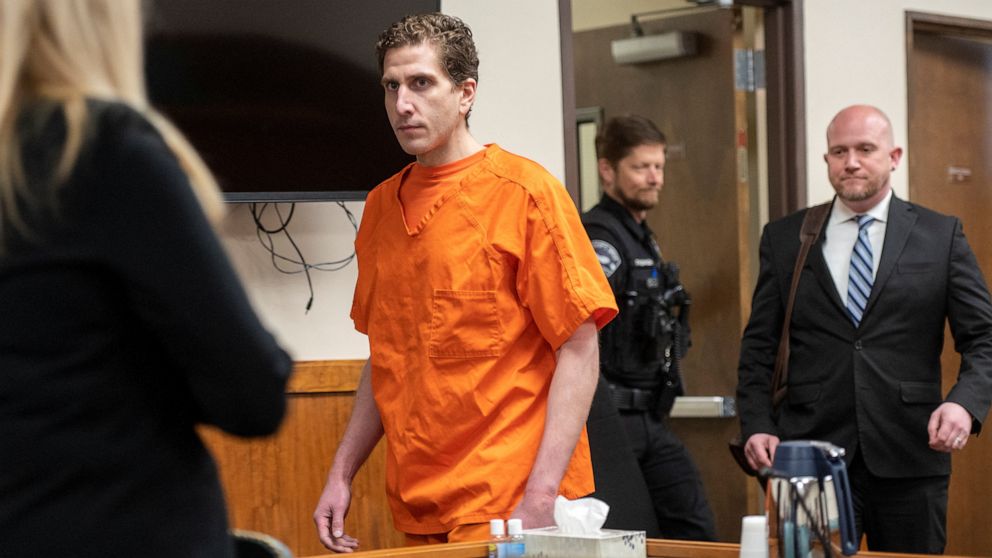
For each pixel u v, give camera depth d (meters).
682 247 5.67
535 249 2.76
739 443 4.17
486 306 2.78
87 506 1.31
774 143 5.59
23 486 1.29
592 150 6.05
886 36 5.93
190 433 1.40
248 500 3.93
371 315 2.96
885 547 4.03
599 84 5.90
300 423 4.04
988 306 4.00
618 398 4.59
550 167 4.68
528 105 4.62
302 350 4.11
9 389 1.29
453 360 2.79
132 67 1.37
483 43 4.53
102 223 1.31
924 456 3.97
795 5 5.56
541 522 2.68
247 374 1.35
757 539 2.02
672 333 4.68
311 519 4.04
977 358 3.92
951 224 4.08
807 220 4.21
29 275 1.30
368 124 4.02
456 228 2.81
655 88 5.74
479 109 4.51
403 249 2.87
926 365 4.02
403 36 2.78
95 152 1.31
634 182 4.69
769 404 4.19
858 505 4.04
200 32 3.77
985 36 6.39
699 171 5.62
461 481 2.76
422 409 2.81
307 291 4.12
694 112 5.63
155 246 1.31
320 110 3.95
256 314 1.38
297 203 4.11
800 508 1.94
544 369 2.85
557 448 2.73
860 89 5.83
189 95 3.76
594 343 2.80
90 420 1.32
